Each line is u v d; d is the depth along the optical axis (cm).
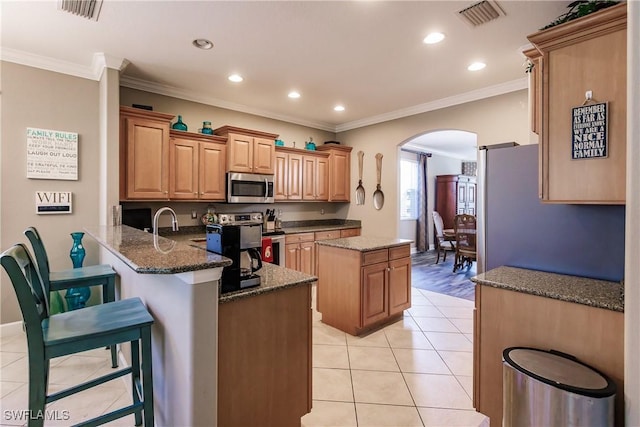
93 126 316
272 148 440
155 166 334
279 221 486
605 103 146
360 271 295
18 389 209
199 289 126
